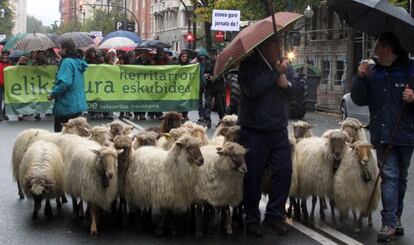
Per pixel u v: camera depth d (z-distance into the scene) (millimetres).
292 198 8188
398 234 7406
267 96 7258
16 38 24672
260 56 7152
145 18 88375
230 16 25750
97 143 8461
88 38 23688
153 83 20469
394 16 6832
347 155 7383
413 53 7070
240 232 7465
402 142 7098
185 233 7430
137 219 7711
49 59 21656
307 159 7738
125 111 20375
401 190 7340
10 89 19781
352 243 6934
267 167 7645
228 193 7082
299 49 42094
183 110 20672
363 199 7332
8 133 16422
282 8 32469
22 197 9219
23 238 7129
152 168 7238
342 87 35406
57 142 8633
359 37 33719
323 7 38656
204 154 7270
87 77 20078
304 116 23031
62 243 6945
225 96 20344
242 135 7379
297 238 7184
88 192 7297
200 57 20609
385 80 7164
